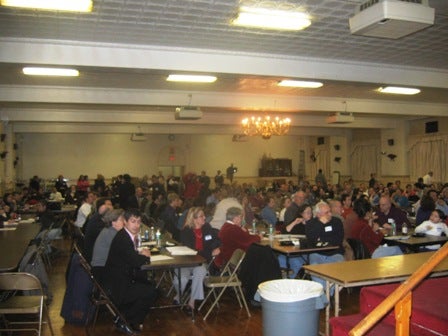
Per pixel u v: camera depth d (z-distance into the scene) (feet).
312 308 11.39
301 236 20.22
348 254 18.13
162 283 21.72
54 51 18.47
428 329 9.83
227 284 16.47
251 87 30.22
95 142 62.08
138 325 15.10
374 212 23.70
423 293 11.32
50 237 26.12
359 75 23.45
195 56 20.20
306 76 22.26
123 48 19.22
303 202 24.09
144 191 45.85
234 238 18.25
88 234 18.97
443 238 19.92
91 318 16.35
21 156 58.75
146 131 51.21
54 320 16.62
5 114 37.70
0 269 13.64
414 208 32.19
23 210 35.53
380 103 37.63
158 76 25.62
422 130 49.52
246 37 18.45
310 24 16.63
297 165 71.15
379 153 56.03
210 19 16.11
